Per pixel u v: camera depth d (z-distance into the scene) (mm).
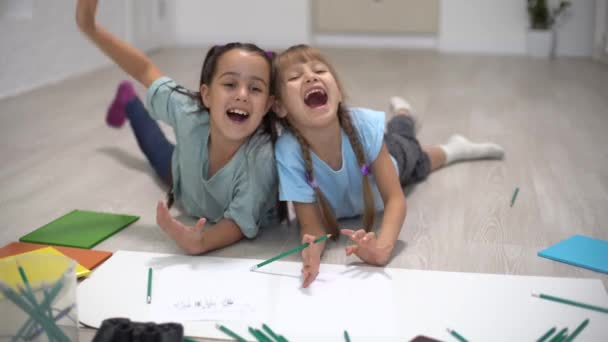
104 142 2432
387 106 3074
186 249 1460
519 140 2498
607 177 2064
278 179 1611
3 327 1021
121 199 1868
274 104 1560
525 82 3697
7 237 1593
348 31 4965
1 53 3160
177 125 1633
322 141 1567
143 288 1310
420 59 4484
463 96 3307
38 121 2746
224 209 1639
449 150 2168
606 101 3197
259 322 1191
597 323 1188
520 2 4684
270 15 5031
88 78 3713
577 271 1414
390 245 1452
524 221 1708
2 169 2121
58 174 2078
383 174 1603
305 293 1295
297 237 1607
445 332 1165
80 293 1289
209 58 1552
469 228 1659
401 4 4840
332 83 1521
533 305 1251
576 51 4672
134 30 4484
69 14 3695
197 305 1244
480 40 4809
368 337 1147
